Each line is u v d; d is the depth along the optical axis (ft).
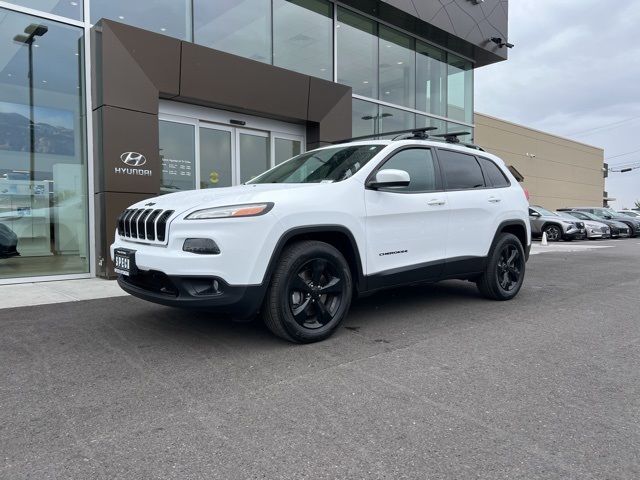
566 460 7.47
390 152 15.07
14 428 8.34
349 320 15.78
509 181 19.76
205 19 28.71
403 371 11.16
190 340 13.29
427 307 17.81
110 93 23.11
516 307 18.04
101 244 23.84
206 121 28.96
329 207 13.04
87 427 8.38
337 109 34.35
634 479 6.96
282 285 12.21
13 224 22.98
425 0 40.75
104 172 23.20
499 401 9.61
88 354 12.14
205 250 11.44
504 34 50.34
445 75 48.21
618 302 19.24
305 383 10.37
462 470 7.16
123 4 25.39
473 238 17.31
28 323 15.05
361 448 7.75
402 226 14.92
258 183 16.05
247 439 8.00
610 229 70.49
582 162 107.55
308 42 35.01
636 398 9.83
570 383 10.59
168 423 8.54
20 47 22.88
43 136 23.67
